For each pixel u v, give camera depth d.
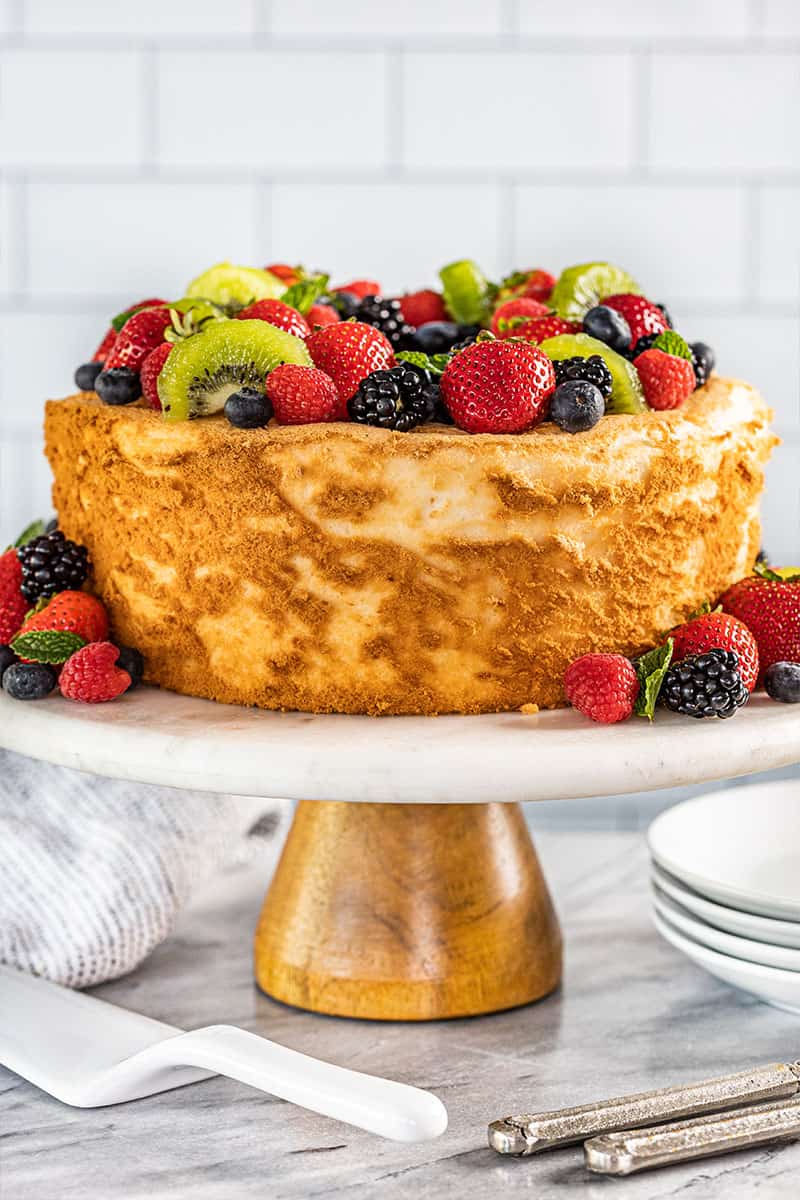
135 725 0.95
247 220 1.42
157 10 1.40
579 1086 0.95
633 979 1.05
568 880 1.17
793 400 1.44
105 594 1.02
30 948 1.02
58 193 1.42
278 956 1.02
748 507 1.03
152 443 0.98
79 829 1.04
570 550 0.96
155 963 1.07
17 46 1.40
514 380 0.96
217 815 1.06
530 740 0.93
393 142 1.42
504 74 1.41
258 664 0.97
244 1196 0.88
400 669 0.96
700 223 1.42
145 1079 0.94
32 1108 0.94
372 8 1.40
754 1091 0.92
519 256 1.43
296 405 0.97
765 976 0.97
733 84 1.41
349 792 0.91
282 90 1.41
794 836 1.06
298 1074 0.88
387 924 1.01
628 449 0.97
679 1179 0.89
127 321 1.08
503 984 1.01
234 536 0.96
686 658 0.96
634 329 1.06
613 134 1.41
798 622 1.00
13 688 0.99
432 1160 0.90
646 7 1.40
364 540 0.95
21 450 1.44
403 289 1.43
